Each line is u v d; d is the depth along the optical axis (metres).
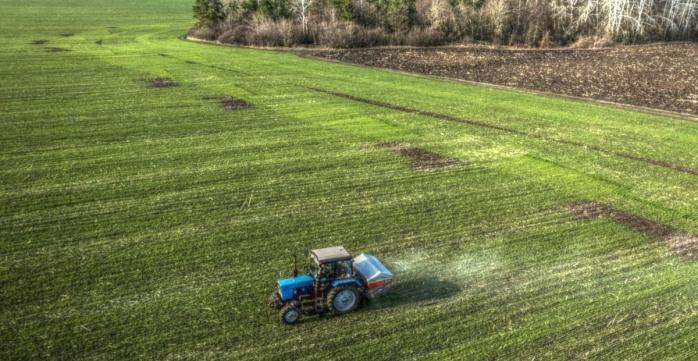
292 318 12.65
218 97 35.44
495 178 22.52
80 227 17.33
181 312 13.05
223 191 20.50
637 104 36.78
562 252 16.47
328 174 22.50
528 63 51.38
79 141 25.88
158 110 31.78
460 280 14.77
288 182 21.55
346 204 19.61
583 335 12.45
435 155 25.19
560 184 22.06
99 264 15.14
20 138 26.02
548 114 33.50
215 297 13.69
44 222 17.61
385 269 13.66
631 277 15.05
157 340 12.02
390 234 17.41
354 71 46.56
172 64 46.97
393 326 12.68
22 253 15.65
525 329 12.62
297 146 26.00
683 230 18.20
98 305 13.25
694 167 24.61
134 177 21.67
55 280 14.30
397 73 46.38
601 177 22.94
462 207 19.59
